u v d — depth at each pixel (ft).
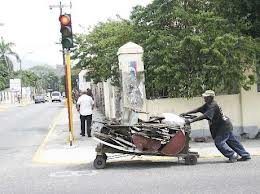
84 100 57.52
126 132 35.53
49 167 37.04
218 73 46.55
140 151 35.01
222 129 35.76
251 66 48.47
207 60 47.14
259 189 26.16
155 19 51.57
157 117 36.06
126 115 47.70
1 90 285.02
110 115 78.18
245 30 50.65
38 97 272.31
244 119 50.26
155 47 48.91
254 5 49.73
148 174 32.07
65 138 56.95
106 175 32.40
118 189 27.50
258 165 34.19
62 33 47.70
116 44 56.95
